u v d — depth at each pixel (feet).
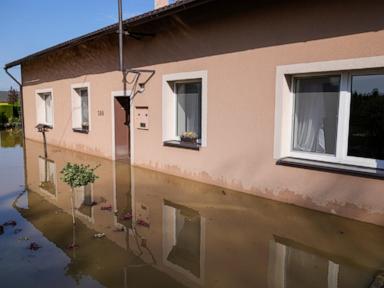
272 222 16.35
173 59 24.77
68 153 37.96
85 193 21.94
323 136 17.71
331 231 15.07
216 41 21.47
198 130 24.62
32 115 51.34
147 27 26.23
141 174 26.61
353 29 15.34
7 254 13.32
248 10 19.44
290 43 17.67
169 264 12.62
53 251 13.61
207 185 22.76
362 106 16.12
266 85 18.92
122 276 11.76
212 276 11.76
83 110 39.32
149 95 27.40
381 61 14.61
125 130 32.81
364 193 15.40
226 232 15.46
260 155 19.51
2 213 18.28
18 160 34.24
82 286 11.10
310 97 18.10
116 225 16.48
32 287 11.03
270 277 11.65
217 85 21.68
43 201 20.49
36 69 48.16
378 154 15.80
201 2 19.36
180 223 16.67
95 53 33.73
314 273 11.87
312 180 17.22
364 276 11.60
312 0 16.63
